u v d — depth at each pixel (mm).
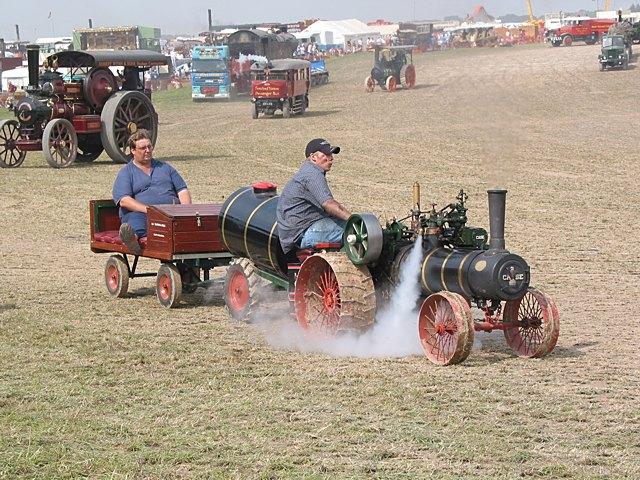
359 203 20141
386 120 40750
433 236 8859
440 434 6695
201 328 10133
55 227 18062
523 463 6176
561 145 30375
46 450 6328
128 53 26938
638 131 34094
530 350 8891
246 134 37750
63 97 26953
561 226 17266
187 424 6902
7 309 11125
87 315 10773
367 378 8102
